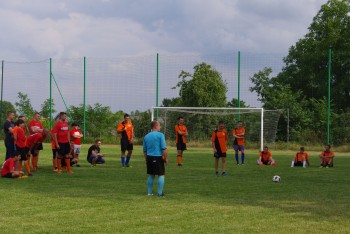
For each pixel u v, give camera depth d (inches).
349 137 1338.6
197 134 1330.0
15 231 297.1
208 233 295.7
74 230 300.8
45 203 393.7
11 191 459.2
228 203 399.2
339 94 1758.1
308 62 1828.2
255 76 1626.5
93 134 1451.8
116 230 301.7
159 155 436.1
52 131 632.4
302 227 312.7
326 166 780.6
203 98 1397.6
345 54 1763.0
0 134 1529.3
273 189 489.1
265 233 296.8
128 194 445.7
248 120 1312.7
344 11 1872.5
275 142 1344.7
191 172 663.1
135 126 1424.7
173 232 297.6
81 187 492.4
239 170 706.2
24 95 1505.9
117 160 861.2
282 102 1437.0
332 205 392.2
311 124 1409.9
